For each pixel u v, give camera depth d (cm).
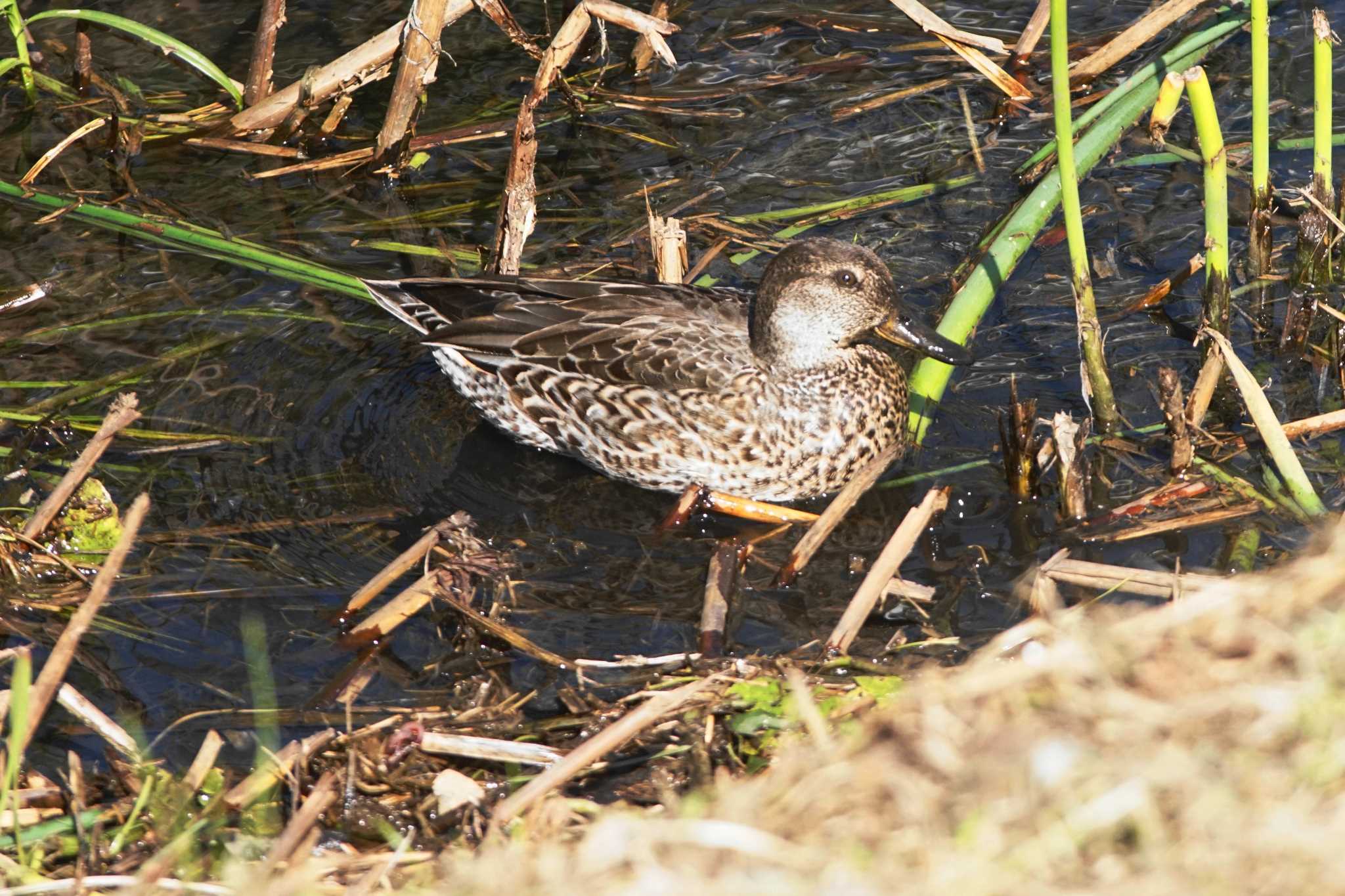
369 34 1585
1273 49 1461
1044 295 1231
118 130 1429
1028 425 1017
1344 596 671
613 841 611
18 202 1378
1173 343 1164
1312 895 534
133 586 995
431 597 955
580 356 1117
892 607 947
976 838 574
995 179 1366
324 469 1114
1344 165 1310
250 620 969
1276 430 977
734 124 1468
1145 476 1041
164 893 691
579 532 1070
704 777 768
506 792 792
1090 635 686
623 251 1307
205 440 1130
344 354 1227
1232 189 1316
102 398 1166
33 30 1595
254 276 1309
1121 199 1323
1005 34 1548
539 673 916
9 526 999
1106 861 559
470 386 1159
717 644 919
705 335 1116
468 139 1465
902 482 1075
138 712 896
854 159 1411
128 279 1295
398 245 1331
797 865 589
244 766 852
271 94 1462
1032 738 618
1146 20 1432
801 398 1090
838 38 1577
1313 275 1185
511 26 1385
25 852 754
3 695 843
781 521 1074
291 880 680
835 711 793
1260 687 615
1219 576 929
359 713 889
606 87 1532
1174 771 581
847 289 1071
